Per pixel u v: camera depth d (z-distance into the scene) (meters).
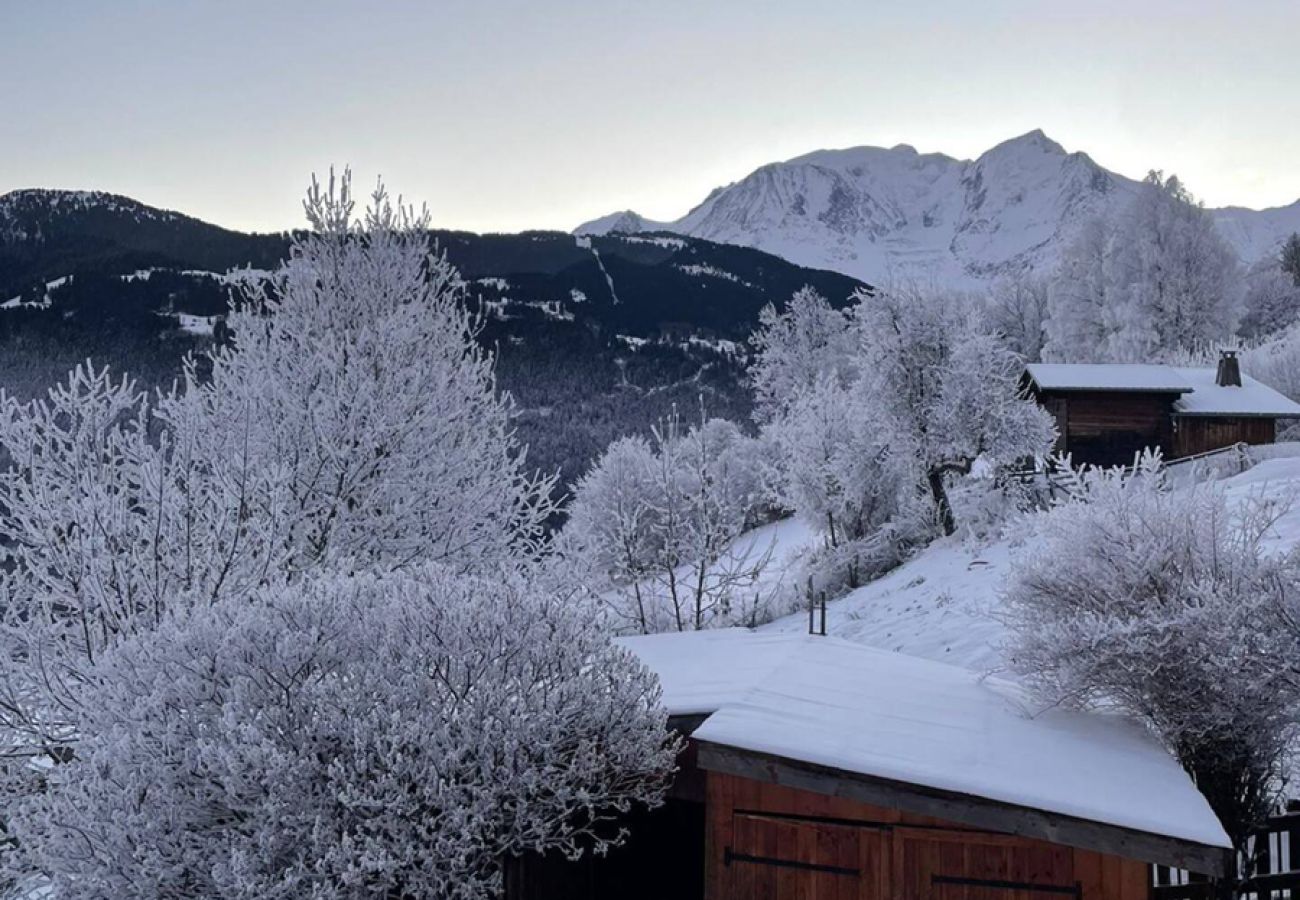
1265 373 44.66
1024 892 7.04
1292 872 8.88
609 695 7.81
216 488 11.99
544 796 7.65
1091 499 9.70
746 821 7.67
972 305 33.19
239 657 7.48
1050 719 8.46
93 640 10.41
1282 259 81.00
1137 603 8.77
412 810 6.91
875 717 8.03
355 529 13.34
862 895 7.34
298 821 6.88
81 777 7.92
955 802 6.62
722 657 10.93
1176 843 6.16
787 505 34.19
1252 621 8.43
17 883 8.62
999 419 30.48
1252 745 8.49
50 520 10.45
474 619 7.87
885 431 31.56
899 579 26.66
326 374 13.55
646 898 10.77
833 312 69.12
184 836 6.94
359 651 7.77
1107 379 35.59
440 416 14.18
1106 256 59.16
